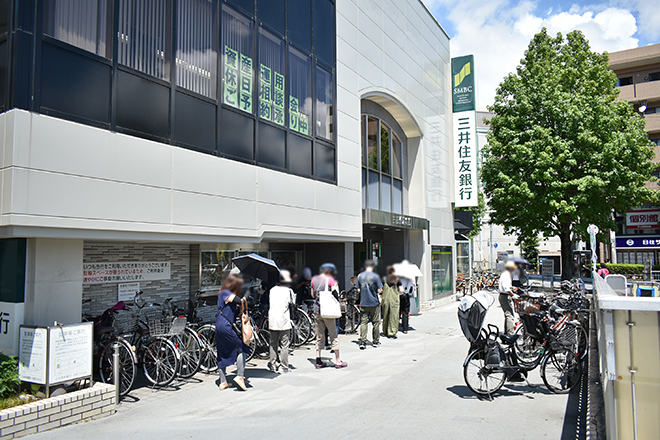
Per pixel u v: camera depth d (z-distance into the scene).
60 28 5.87
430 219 18.36
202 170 7.79
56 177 5.64
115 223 6.31
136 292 8.66
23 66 5.43
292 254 13.29
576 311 8.55
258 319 9.58
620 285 11.33
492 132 26.81
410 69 17.09
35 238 5.96
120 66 6.61
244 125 8.96
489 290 25.84
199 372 8.09
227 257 10.87
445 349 9.97
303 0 11.13
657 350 3.50
